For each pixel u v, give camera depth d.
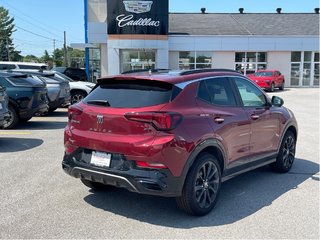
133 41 30.19
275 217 4.75
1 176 6.36
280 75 31.78
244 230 4.36
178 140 4.33
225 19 39.44
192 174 4.55
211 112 4.91
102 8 36.78
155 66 31.23
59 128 11.43
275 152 6.48
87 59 35.28
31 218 4.64
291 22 38.84
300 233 4.29
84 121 4.78
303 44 34.84
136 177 4.28
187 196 4.56
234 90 5.58
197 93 4.88
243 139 5.51
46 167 6.94
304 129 11.78
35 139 9.63
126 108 4.48
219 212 4.92
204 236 4.20
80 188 5.79
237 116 5.35
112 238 4.13
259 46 34.41
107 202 5.22
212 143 4.80
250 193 5.68
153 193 4.31
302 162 7.64
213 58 34.12
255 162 5.95
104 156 4.54
